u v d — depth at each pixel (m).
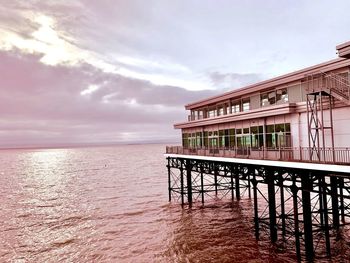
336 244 18.95
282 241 19.81
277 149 18.00
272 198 19.27
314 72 19.02
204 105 34.56
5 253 22.12
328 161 14.41
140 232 25.42
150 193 44.72
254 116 22.80
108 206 36.78
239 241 21.12
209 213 29.20
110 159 156.12
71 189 52.94
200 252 19.98
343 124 16.53
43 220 31.22
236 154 22.12
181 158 33.06
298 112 19.44
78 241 24.06
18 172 93.88
